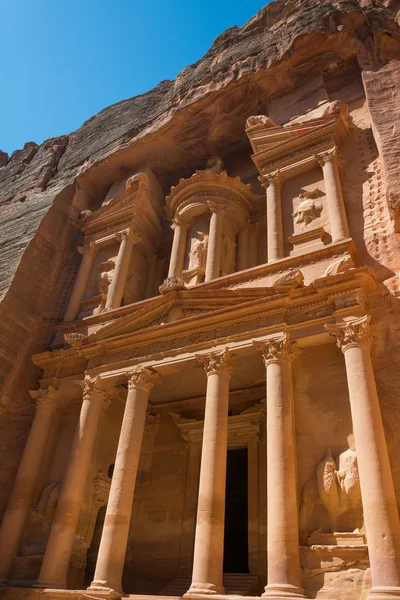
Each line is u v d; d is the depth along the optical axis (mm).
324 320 12250
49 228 22922
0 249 22375
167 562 15078
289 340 12523
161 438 17641
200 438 16516
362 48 19188
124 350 15859
